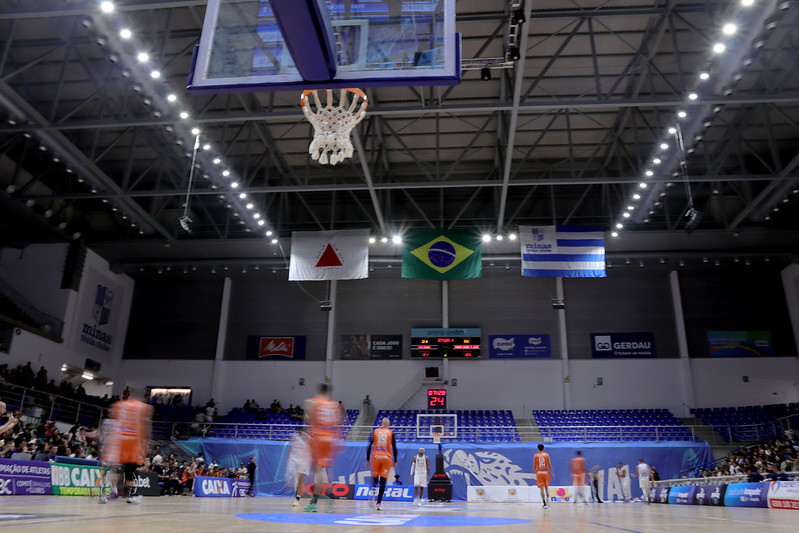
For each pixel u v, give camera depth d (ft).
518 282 100.94
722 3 54.29
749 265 97.60
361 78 21.12
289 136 79.05
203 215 97.04
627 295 99.09
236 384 99.40
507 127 75.05
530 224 94.48
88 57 62.13
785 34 57.52
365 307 101.81
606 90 69.62
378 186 71.82
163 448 81.87
